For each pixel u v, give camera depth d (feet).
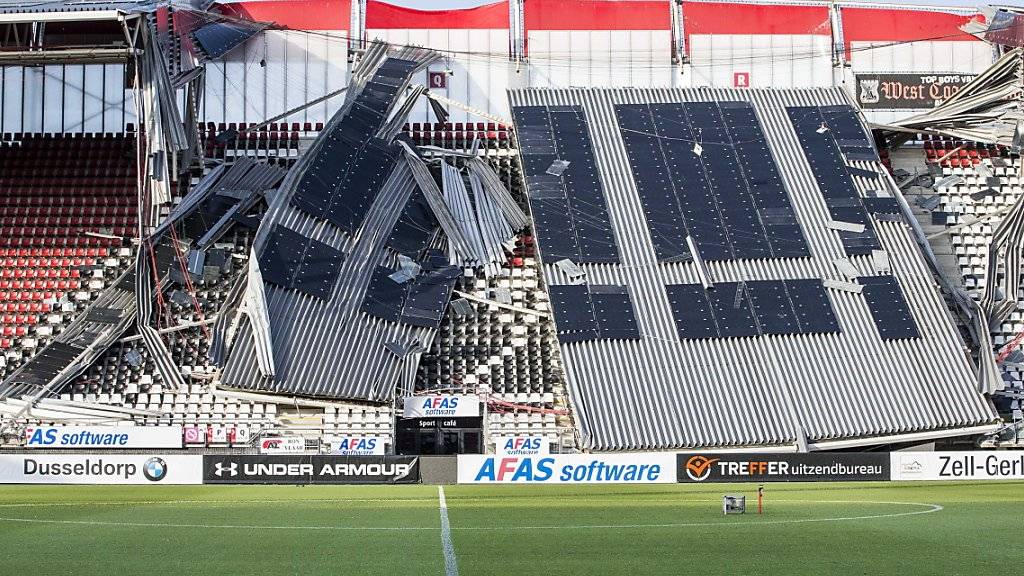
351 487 131.75
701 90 213.87
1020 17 234.99
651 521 85.87
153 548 68.59
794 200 193.06
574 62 228.84
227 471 136.36
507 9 229.04
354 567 59.82
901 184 211.20
